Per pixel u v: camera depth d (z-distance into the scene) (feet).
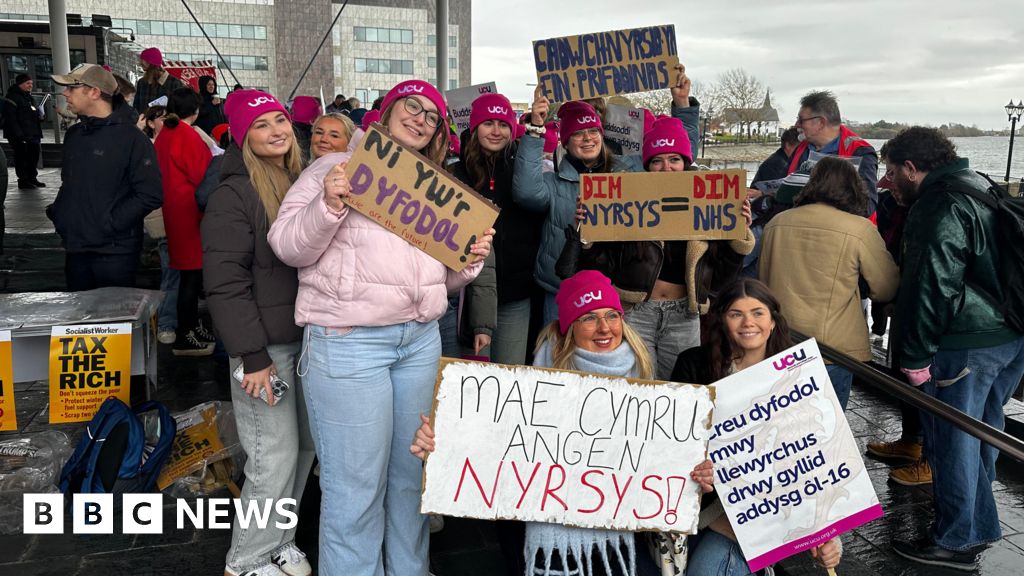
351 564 8.46
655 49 11.60
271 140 8.57
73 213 13.30
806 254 11.25
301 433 9.75
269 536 9.25
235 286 8.37
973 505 10.50
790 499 8.41
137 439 10.91
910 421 13.60
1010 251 10.08
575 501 8.11
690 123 12.94
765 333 8.87
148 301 12.46
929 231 10.02
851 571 10.28
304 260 7.76
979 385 10.55
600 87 11.60
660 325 11.28
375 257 7.77
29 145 43.42
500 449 8.00
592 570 8.62
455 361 7.85
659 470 8.13
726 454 8.34
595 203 10.55
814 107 17.03
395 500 8.90
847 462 8.39
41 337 11.42
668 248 11.05
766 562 8.47
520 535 9.04
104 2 242.78
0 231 25.21
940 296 9.98
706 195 10.34
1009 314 10.25
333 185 7.21
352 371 7.95
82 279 13.70
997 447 8.99
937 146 10.37
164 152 16.94
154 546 10.11
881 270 11.13
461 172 11.98
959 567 10.43
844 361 10.41
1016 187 47.09
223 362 17.58
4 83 78.18
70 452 12.17
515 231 11.88
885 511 12.01
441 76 52.70
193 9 244.42
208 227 8.36
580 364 8.79
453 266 8.13
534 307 12.82
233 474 11.82
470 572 9.93
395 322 8.02
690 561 8.94
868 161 16.56
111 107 13.46
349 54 255.91
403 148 7.75
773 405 8.30
